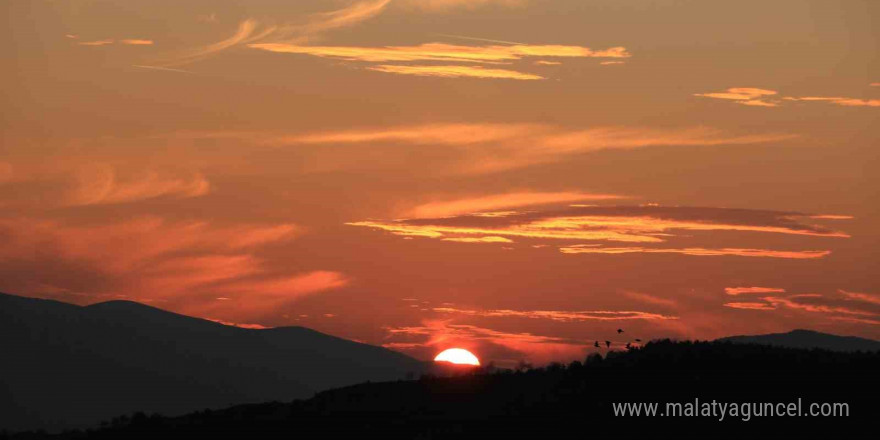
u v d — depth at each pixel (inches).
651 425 2042.3
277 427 2199.8
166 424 2287.2
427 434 2080.5
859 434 1955.0
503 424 2100.1
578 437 2015.3
